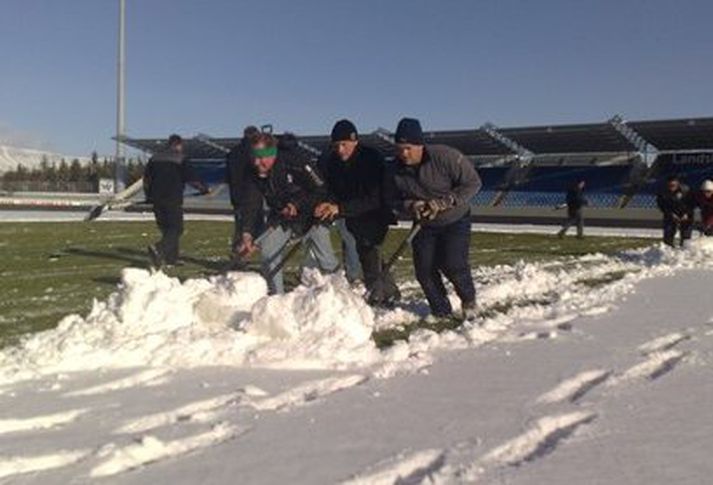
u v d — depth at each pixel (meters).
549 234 27.12
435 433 4.56
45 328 8.12
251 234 9.13
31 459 4.11
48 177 92.06
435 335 7.43
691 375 5.96
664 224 18.66
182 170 14.04
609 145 45.41
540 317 8.72
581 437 4.50
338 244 19.75
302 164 8.95
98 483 3.84
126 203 30.84
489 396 5.36
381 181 8.90
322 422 4.77
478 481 3.85
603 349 6.92
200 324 7.34
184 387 5.64
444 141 47.59
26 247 18.44
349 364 6.29
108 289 11.17
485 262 16.17
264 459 4.14
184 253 17.17
